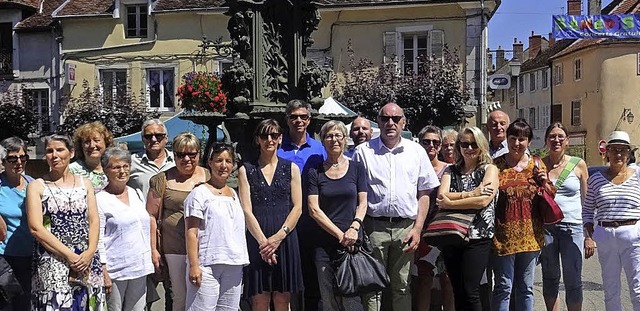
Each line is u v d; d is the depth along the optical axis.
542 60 47.94
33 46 24.80
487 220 5.98
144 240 5.85
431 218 6.43
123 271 5.71
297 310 6.62
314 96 9.07
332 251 6.09
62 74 24.27
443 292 6.97
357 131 7.30
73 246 5.45
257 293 5.90
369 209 6.28
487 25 22.56
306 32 9.11
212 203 5.60
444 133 7.45
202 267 5.57
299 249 6.06
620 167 6.68
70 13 24.06
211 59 23.39
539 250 6.24
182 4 23.59
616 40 37.91
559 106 43.75
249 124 8.85
